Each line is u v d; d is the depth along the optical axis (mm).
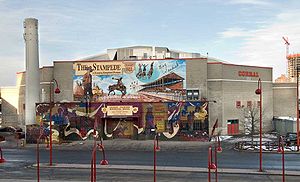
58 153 42812
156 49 76688
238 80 65688
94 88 62781
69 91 63719
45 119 57844
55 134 53188
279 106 74438
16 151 44969
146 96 61656
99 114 57656
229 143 51969
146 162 35219
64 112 57906
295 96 74125
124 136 57500
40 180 26766
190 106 55406
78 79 63406
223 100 62781
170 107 55969
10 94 80188
